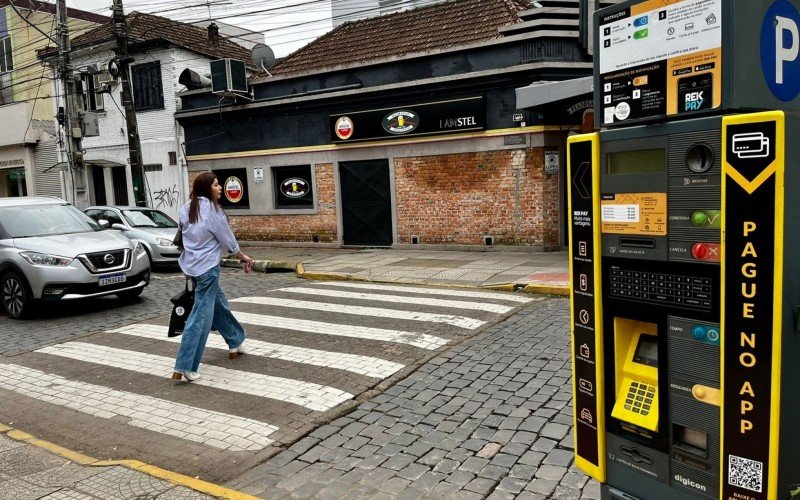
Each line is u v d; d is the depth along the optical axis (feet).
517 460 13.82
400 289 34.60
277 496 12.84
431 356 21.52
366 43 56.49
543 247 45.01
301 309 29.50
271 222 58.03
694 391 7.73
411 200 50.19
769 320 6.83
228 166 59.72
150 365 22.02
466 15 53.16
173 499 12.58
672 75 7.53
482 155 46.52
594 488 12.44
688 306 7.65
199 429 16.33
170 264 47.57
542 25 43.19
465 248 48.01
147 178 72.69
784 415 7.04
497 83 44.93
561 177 44.91
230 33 94.53
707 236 7.35
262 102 56.18
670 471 8.14
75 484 13.37
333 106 52.95
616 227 8.40
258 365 21.16
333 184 54.13
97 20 98.27
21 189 91.04
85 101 76.02
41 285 30.40
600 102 8.54
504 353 21.45
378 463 14.10
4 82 91.40
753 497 7.20
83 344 25.48
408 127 48.85
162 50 69.92
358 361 21.13
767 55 7.37
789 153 6.66
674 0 7.45
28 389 20.34
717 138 7.14
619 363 8.72
